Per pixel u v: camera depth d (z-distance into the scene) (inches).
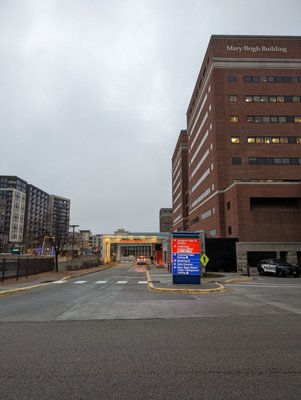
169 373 198.8
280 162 1979.6
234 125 2009.1
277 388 176.1
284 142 2001.7
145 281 1022.4
